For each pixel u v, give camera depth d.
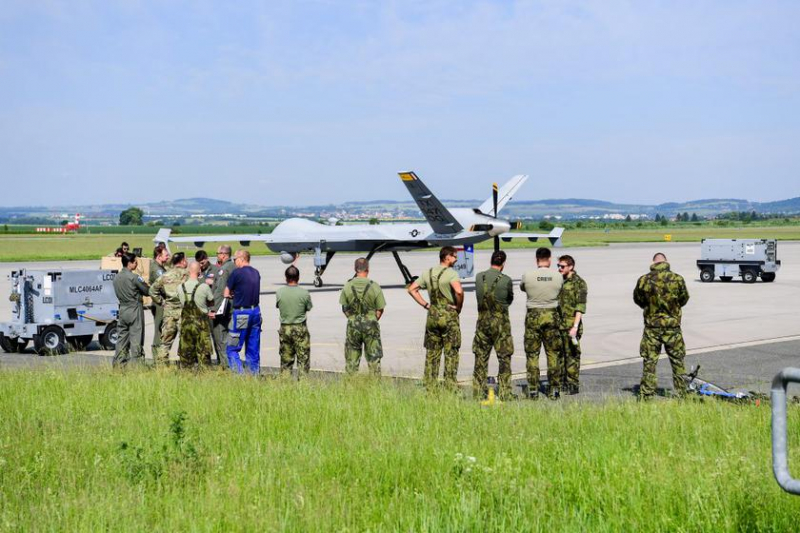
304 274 42.75
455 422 8.28
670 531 5.03
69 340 16.66
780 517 5.10
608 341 16.84
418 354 15.30
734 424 7.90
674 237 115.56
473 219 31.59
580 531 5.06
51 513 5.48
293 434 7.91
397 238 32.44
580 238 113.31
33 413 8.98
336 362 14.50
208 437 7.73
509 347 10.37
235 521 5.20
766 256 32.28
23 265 48.22
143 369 12.08
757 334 17.52
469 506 5.38
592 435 7.63
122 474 6.46
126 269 12.98
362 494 5.92
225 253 13.54
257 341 12.82
